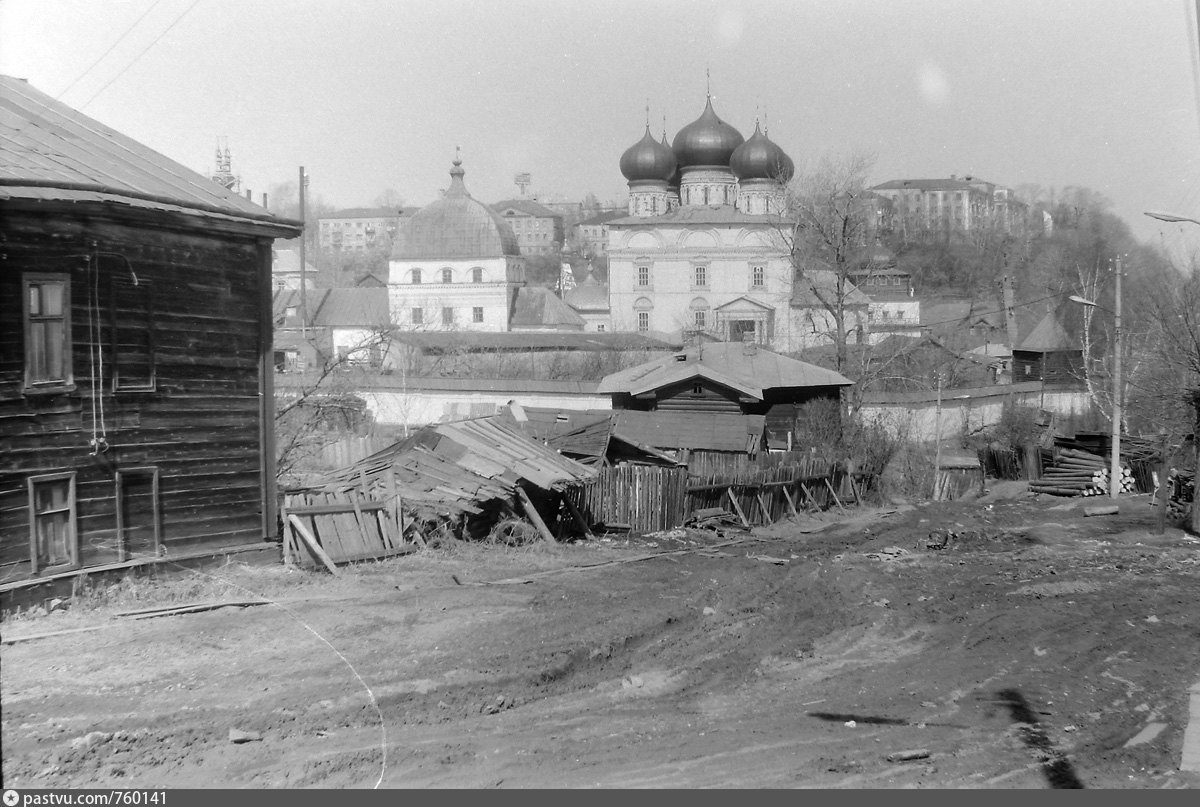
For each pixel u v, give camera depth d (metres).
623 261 96.19
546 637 15.52
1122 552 27.92
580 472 27.73
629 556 24.70
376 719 11.62
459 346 67.38
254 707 11.69
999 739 12.06
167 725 11.02
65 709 11.31
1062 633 17.75
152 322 18.78
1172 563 25.72
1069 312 68.25
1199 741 12.06
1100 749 11.74
